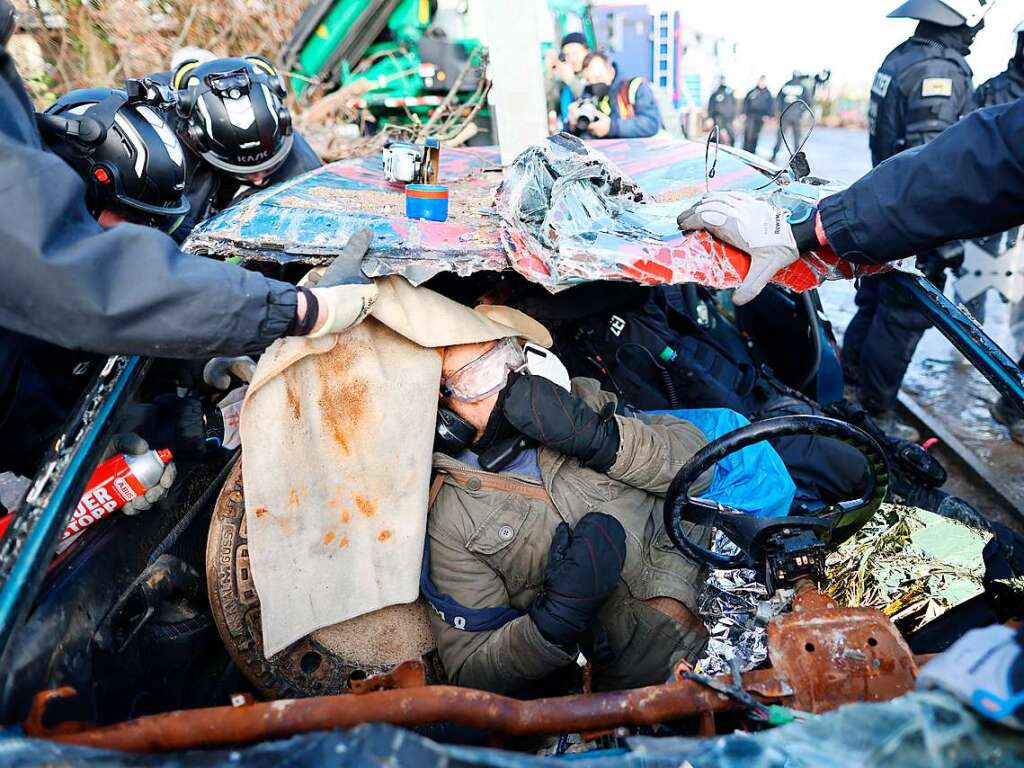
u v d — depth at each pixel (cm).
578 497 189
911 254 174
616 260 166
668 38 908
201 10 606
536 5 256
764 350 316
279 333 149
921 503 241
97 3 602
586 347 246
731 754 104
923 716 102
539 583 189
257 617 178
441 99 594
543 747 175
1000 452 390
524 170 176
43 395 189
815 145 1120
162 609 176
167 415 190
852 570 199
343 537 178
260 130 239
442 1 580
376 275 169
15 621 120
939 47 397
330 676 188
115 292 136
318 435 171
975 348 193
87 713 143
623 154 272
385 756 97
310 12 585
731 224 171
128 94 195
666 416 214
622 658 191
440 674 198
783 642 134
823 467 234
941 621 190
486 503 187
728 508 178
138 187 188
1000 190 160
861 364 416
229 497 175
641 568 188
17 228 128
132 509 165
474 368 187
